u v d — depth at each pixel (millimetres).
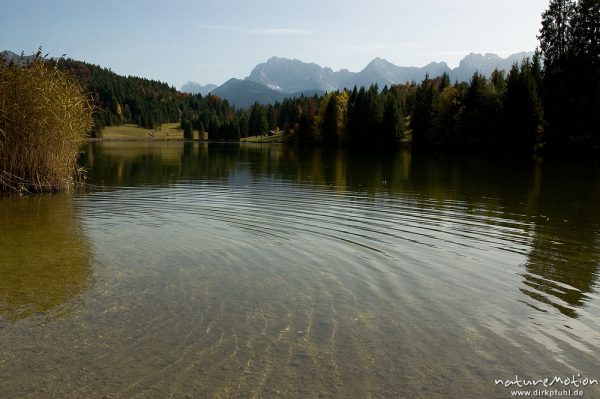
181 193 24234
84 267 10992
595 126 58531
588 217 18016
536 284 10227
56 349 7055
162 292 9453
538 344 7488
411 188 27234
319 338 7570
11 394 5941
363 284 10141
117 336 7496
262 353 7055
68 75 25125
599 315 8586
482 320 8352
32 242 13320
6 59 22750
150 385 6184
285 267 11273
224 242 13633
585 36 60531
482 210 19500
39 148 23172
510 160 54469
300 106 156250
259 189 26297
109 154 65250
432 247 13273
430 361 6934
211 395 5996
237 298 9203
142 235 14383
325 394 6066
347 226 16031
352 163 51281
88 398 5895
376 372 6609
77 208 19203
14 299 8914
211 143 137500
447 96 83125
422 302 9148
